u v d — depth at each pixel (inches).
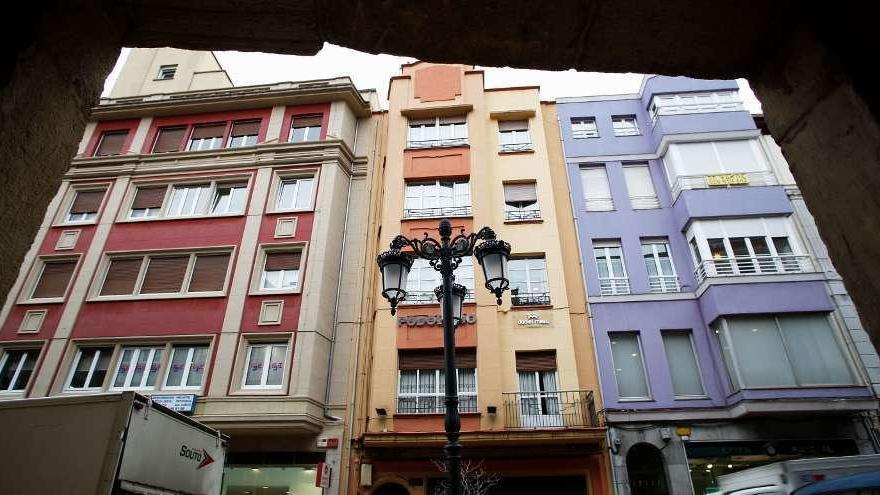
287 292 540.7
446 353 245.6
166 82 832.3
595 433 460.8
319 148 630.5
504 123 673.0
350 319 553.0
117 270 590.9
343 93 663.8
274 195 610.2
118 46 78.2
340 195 612.4
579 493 463.8
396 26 78.5
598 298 553.6
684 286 556.1
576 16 75.7
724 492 320.2
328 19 77.5
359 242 597.0
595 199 622.5
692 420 486.9
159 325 540.1
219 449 289.9
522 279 564.7
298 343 510.9
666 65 83.6
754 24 75.0
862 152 65.5
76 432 214.5
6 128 59.9
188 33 79.4
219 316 537.0
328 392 514.0
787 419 478.9
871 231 64.7
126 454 214.5
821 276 514.9
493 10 75.2
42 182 65.3
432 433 464.8
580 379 516.1
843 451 465.7
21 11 62.6
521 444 470.0
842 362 485.4
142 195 642.2
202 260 581.9
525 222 589.9
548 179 619.8
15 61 60.6
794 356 489.1
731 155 601.0
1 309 59.5
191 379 514.9
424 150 634.8
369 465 474.0
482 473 455.2
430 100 675.4
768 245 546.3
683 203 573.0
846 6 68.7
